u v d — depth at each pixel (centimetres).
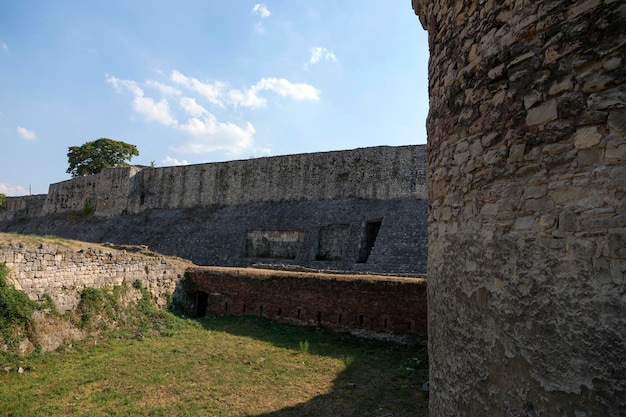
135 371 1102
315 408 896
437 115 481
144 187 4059
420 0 568
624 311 237
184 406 892
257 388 1009
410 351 1339
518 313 307
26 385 996
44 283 1290
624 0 254
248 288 1792
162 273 1800
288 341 1430
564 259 274
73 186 4641
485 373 346
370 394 977
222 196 3575
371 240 2786
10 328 1138
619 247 243
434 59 499
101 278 1511
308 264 2681
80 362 1170
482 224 360
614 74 256
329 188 3075
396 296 1459
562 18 289
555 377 272
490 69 357
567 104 281
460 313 395
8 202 5453
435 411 455
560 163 283
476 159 374
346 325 1530
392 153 2889
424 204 2608
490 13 361
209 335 1492
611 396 239
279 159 3366
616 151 252
